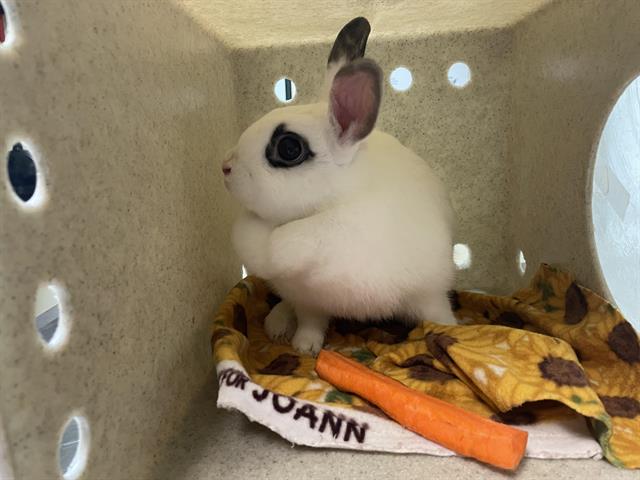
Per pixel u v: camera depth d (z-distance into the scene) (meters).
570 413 0.30
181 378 0.32
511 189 0.48
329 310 0.36
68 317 0.20
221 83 0.44
